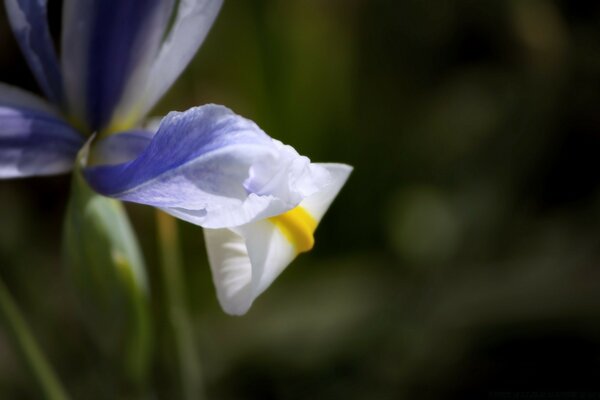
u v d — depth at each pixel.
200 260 0.46
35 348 0.31
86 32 0.30
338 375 0.45
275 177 0.25
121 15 0.29
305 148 0.47
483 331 0.46
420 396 0.46
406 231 0.48
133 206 0.46
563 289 0.46
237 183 0.25
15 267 0.44
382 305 0.46
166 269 0.32
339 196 0.48
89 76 0.30
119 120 0.30
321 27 0.48
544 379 0.46
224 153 0.25
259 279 0.27
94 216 0.30
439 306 0.47
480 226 0.49
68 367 0.44
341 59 0.49
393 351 0.46
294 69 0.47
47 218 0.50
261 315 0.46
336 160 0.48
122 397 0.32
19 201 0.49
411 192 0.50
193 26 0.29
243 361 0.45
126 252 0.31
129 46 0.30
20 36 0.29
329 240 0.48
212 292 0.46
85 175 0.29
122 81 0.30
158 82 0.30
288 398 0.45
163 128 0.26
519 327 0.46
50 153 0.29
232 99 0.47
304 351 0.45
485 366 0.46
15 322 0.31
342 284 0.47
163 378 0.35
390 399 0.45
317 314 0.46
